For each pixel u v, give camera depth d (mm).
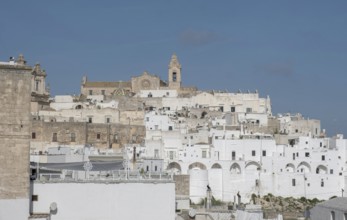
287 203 185625
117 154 156000
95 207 73625
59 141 199500
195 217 87375
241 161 194125
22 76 70750
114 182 74188
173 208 75375
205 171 182625
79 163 110562
